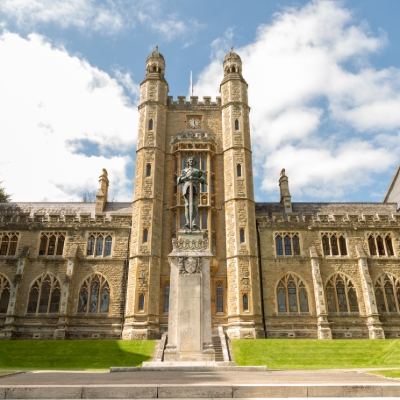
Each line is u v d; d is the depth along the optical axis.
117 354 25.31
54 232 37.72
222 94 42.50
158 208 36.59
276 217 38.53
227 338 29.17
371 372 13.60
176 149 39.84
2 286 35.59
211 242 36.22
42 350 26.31
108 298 35.47
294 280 36.41
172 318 14.27
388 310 35.69
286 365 22.30
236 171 37.88
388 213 41.00
